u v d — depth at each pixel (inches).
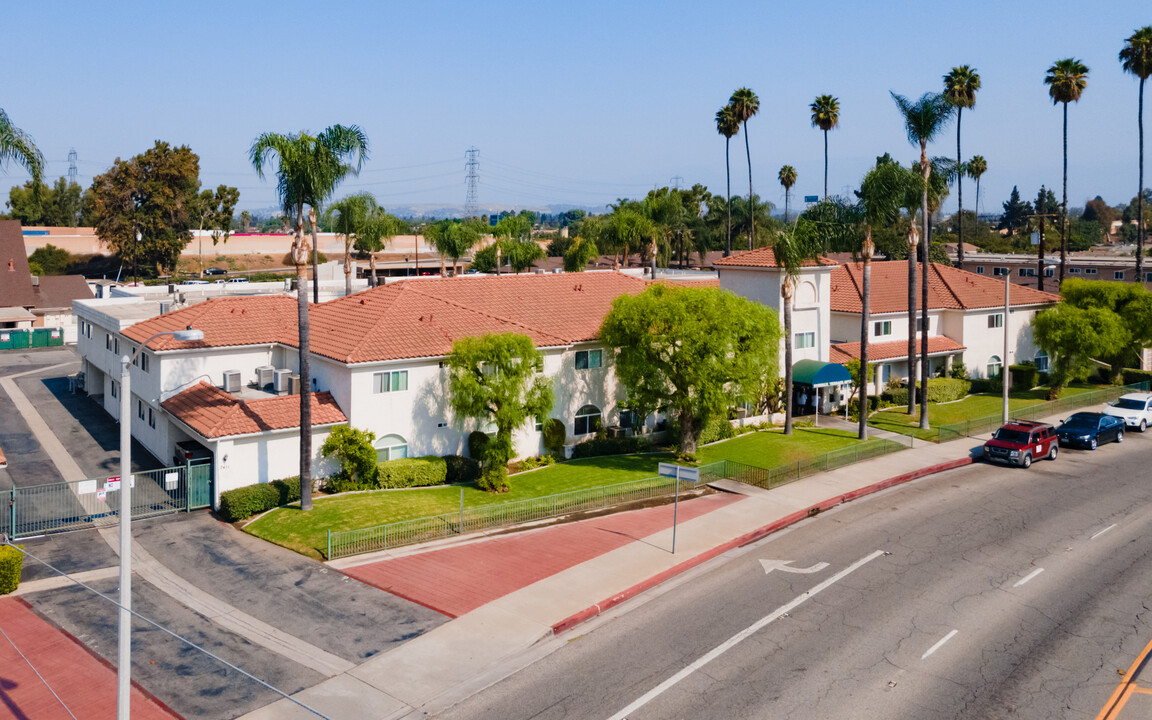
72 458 1566.2
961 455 1627.7
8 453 1593.3
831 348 2133.4
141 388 1630.2
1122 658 788.6
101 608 927.7
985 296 2379.4
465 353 1357.0
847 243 1802.4
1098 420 1759.4
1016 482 1449.3
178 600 947.3
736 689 732.0
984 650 805.2
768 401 1902.1
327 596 951.0
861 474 1476.4
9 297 3154.5
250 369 1600.6
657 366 1507.1
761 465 1530.5
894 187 1672.0
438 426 1459.2
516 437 1534.2
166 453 1504.7
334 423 1357.0
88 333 2075.5
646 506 1302.9
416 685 751.1
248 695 737.0
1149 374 2496.3
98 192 4552.2
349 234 2728.8
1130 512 1261.1
